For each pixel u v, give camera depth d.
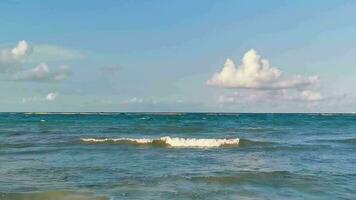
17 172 20.62
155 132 54.31
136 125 74.62
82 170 21.33
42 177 19.14
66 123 85.06
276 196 15.37
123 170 21.41
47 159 25.94
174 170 21.53
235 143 37.06
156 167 22.62
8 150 31.11
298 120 117.81
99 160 25.62
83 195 15.05
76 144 36.00
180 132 54.91
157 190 16.16
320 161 25.95
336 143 39.19
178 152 30.89
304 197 15.23
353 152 31.38
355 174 20.48
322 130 63.31
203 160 26.06
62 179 18.61
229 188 16.75
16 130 57.97
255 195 15.50
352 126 78.06
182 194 15.47
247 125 79.25
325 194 15.79
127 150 31.92
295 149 33.47
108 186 16.92
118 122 91.50
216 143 36.69
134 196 14.99
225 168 22.44
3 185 17.12
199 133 53.28
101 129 60.38
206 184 17.55
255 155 29.20
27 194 15.02
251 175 19.72
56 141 38.69
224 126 73.69
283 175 19.88
